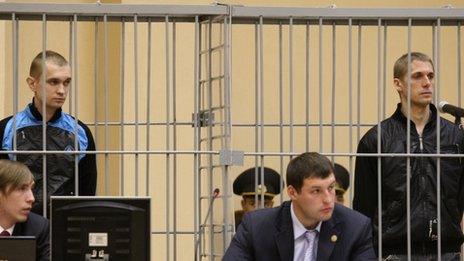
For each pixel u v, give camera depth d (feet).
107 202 34.50
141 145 60.29
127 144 60.44
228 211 41.39
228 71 41.60
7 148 44.06
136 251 34.42
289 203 39.32
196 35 41.96
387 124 43.98
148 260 34.45
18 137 44.04
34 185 43.37
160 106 60.54
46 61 43.83
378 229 42.27
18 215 39.27
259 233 38.91
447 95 61.31
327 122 60.59
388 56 61.05
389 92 61.00
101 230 34.42
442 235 43.62
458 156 41.96
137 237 34.42
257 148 41.75
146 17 42.09
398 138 43.68
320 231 38.73
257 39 41.96
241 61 59.26
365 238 38.96
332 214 38.99
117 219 34.42
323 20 42.63
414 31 61.16
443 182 43.62
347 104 60.80
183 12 41.68
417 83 43.52
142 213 34.45
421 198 43.45
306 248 38.81
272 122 60.23
